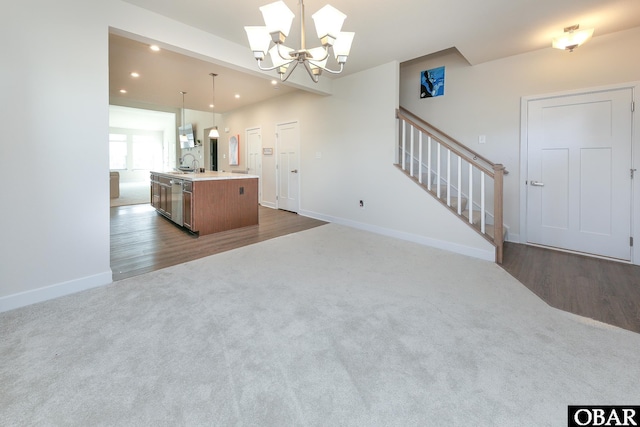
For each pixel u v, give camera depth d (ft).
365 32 10.42
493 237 10.94
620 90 10.39
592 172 11.10
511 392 4.52
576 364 5.15
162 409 4.17
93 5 7.85
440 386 4.65
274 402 4.32
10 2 6.59
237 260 10.67
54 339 5.78
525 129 12.35
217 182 14.79
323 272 9.53
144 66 14.25
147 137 47.91
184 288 8.22
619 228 10.69
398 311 7.04
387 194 14.33
